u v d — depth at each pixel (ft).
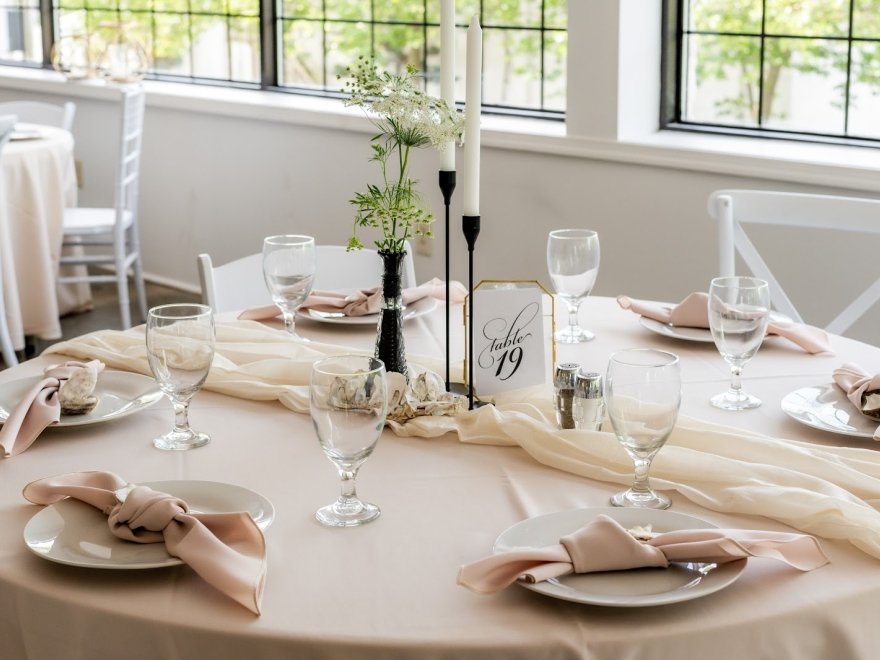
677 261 11.23
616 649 3.20
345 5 14.67
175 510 3.69
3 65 19.70
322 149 14.34
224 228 15.99
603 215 11.68
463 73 13.51
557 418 4.73
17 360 13.24
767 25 10.84
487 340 5.15
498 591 3.41
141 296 14.69
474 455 4.58
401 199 4.95
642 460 4.09
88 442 4.76
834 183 9.89
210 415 5.08
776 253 10.52
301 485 4.29
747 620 3.29
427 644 3.16
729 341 5.06
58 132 14.07
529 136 11.94
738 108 11.24
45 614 3.50
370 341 6.15
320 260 7.86
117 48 17.62
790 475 4.12
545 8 12.55
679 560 3.51
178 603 3.40
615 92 11.22
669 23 11.39
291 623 3.27
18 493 4.22
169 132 16.29
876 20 10.10
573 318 6.24
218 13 16.26
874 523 3.73
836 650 3.43
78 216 14.05
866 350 5.91
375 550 3.74
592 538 3.49
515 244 12.55
